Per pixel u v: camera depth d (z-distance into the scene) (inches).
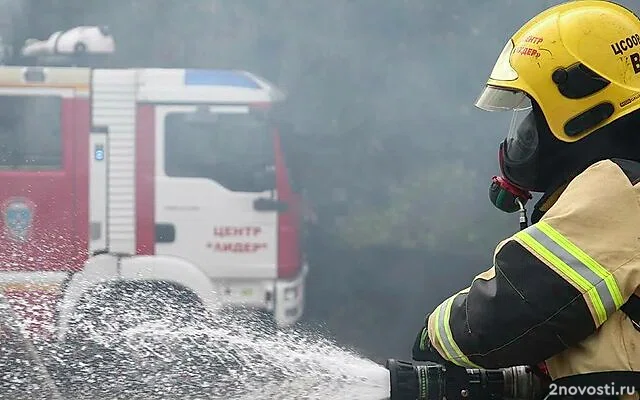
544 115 114.6
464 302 109.1
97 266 419.5
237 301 425.4
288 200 433.1
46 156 432.8
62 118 434.3
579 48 113.7
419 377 116.5
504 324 103.6
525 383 117.2
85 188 431.2
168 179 431.2
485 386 116.7
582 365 104.3
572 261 102.1
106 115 434.9
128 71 435.8
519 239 104.7
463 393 116.6
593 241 103.0
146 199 430.0
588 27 114.7
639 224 103.7
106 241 429.4
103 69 440.1
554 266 102.2
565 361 106.7
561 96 113.7
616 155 114.1
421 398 116.6
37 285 282.5
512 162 120.3
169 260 424.5
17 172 428.8
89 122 434.3
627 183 105.2
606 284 101.3
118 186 431.8
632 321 104.0
